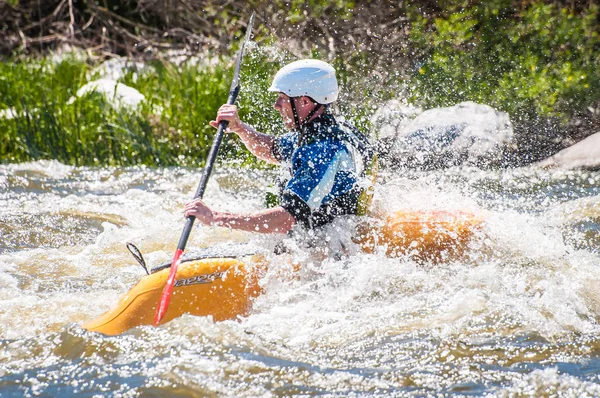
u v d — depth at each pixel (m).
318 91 10.77
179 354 9.30
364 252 11.13
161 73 29.92
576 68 23.42
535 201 17.16
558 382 8.66
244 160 21.72
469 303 10.71
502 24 24.95
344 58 26.05
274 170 20.95
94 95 24.47
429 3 26.83
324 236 10.88
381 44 26.08
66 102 24.81
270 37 26.42
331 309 10.73
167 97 26.31
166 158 22.31
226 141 22.38
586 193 17.66
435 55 24.45
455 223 11.66
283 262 10.95
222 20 32.09
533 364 9.12
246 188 19.30
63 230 15.62
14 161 21.95
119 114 23.09
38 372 8.95
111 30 36.66
